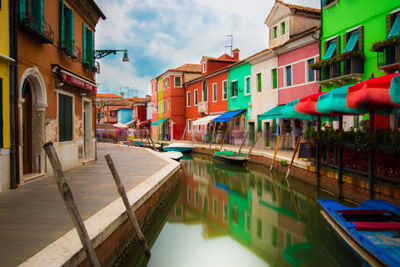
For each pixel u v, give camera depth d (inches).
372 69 466.9
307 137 445.7
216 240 269.9
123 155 657.6
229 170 652.1
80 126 442.9
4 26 254.2
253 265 220.1
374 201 251.3
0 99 252.8
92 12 474.3
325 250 246.5
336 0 533.6
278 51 714.8
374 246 169.3
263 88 794.8
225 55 1256.8
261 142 802.2
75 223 130.0
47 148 125.4
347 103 288.2
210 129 1098.7
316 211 346.9
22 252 135.9
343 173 346.9
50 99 341.1
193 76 1364.4
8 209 204.4
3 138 255.9
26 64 287.3
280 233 287.7
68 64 393.7
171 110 1358.3
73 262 133.1
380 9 453.4
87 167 429.4
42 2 304.5
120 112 2240.4
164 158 585.9
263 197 425.4
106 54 526.0
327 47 570.6
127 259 210.4
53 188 271.3
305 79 642.8
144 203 264.8
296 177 476.7
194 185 517.3
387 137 269.0
